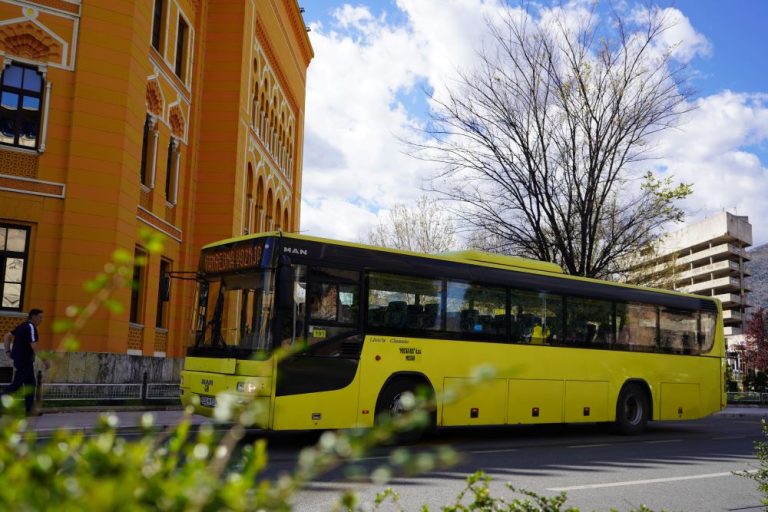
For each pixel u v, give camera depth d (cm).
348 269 1218
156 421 1441
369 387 1205
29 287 1920
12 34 1959
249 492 187
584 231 2509
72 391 1709
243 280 1180
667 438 1581
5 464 183
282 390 1106
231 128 2788
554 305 1502
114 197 2027
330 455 182
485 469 1009
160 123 2405
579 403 1506
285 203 4156
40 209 1950
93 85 2028
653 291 1702
